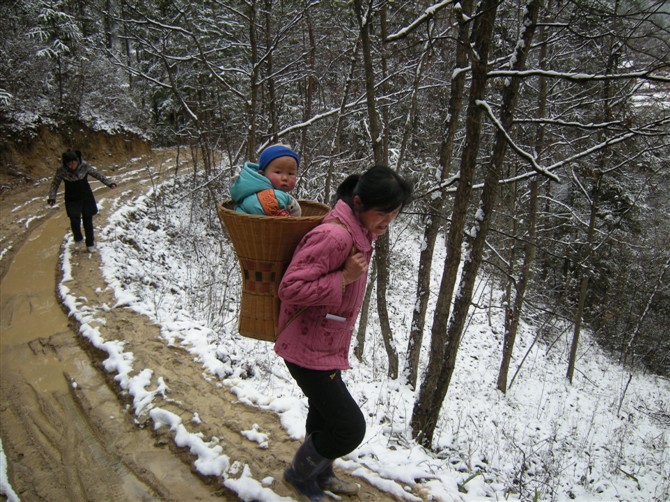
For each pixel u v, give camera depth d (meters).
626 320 19.25
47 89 17.94
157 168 20.00
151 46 9.03
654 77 3.79
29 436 3.56
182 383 4.18
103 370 4.52
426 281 8.52
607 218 16.39
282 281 2.01
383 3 7.83
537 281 19.12
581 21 4.74
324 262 1.98
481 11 4.46
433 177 13.89
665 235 18.64
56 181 8.37
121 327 5.36
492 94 11.21
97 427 3.64
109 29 17.48
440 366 5.43
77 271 7.52
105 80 21.64
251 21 9.48
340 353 2.29
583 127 4.74
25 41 16.84
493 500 3.44
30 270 7.63
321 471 2.58
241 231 2.17
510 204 13.44
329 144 13.77
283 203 2.34
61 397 4.12
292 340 2.23
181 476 3.10
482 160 10.36
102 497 2.93
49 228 10.09
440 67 11.81
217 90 12.66
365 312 10.25
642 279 18.81
